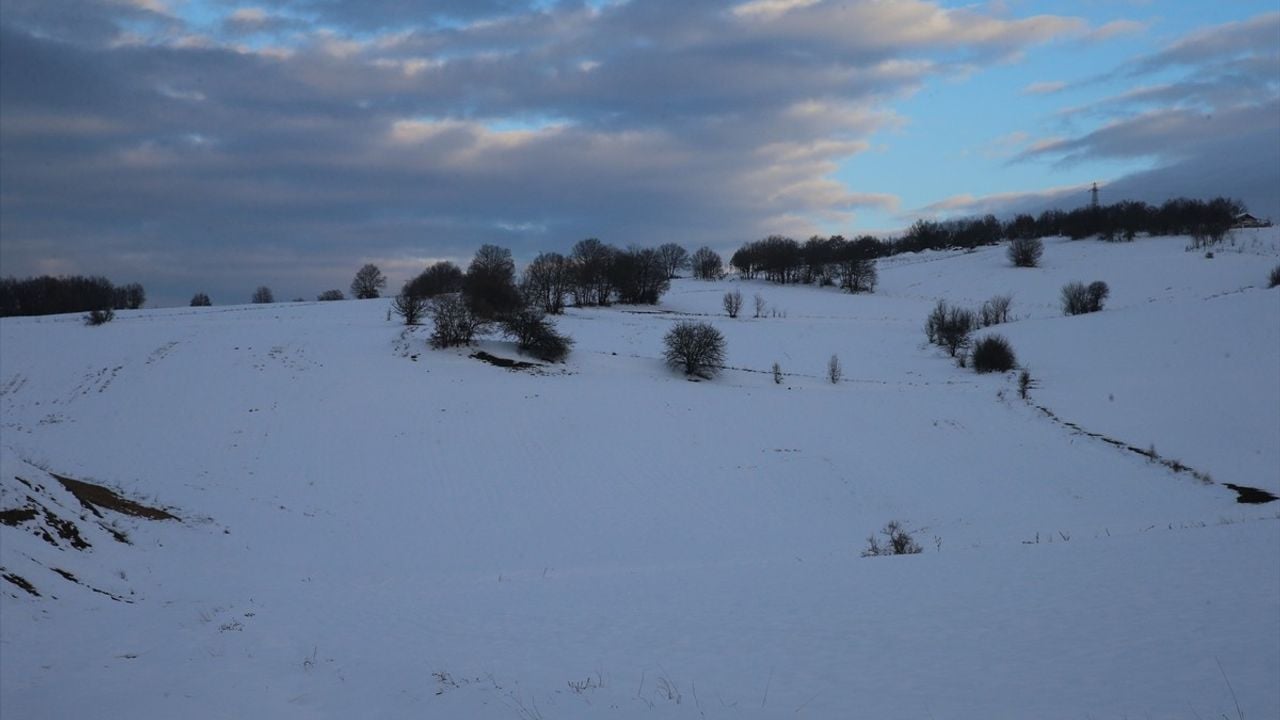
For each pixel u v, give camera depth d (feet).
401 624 46.47
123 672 37.63
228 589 64.75
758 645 37.40
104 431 139.23
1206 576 44.19
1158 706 26.89
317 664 38.01
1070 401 160.86
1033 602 41.65
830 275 433.48
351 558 93.09
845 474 129.29
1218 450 128.47
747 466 133.28
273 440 137.69
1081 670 30.91
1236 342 180.24
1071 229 514.68
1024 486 124.06
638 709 29.53
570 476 128.88
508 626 44.78
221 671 37.04
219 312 292.40
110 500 84.58
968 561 54.75
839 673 32.45
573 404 163.12
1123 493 118.42
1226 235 449.48
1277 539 53.42
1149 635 34.53
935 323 252.83
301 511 108.58
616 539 104.12
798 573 55.83
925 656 33.99
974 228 630.33
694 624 42.52
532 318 200.13
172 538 80.23
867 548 88.02
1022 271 417.90
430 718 30.17
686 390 177.99
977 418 156.56
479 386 170.40
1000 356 203.00
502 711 30.14
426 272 367.45
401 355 187.73
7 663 39.19
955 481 127.24
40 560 55.67
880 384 197.47
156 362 177.27
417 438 142.61
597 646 39.11
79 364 177.17
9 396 160.35
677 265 529.45
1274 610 36.78
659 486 124.77
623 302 358.84
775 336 259.80
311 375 170.40
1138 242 462.19
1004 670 31.55
